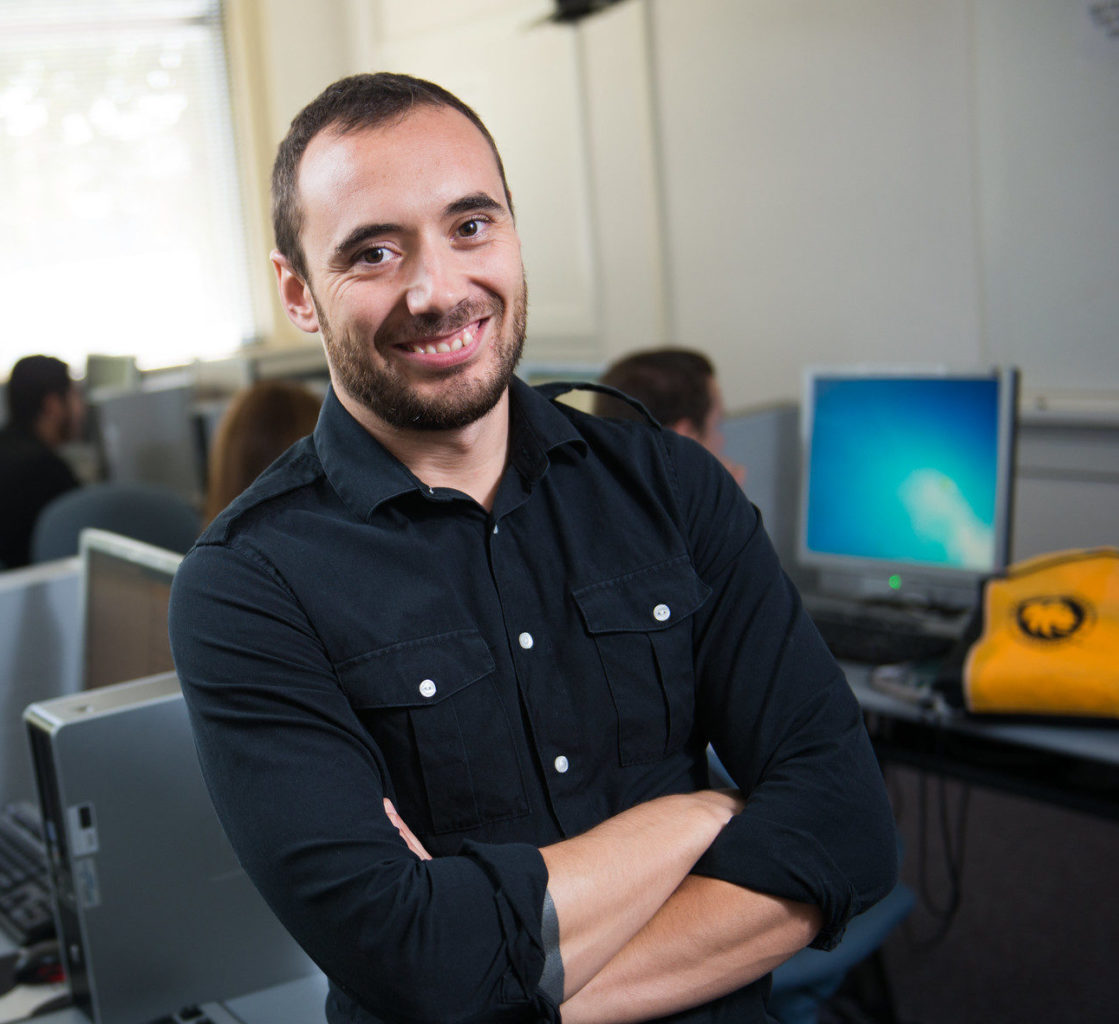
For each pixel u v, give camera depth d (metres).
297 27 5.77
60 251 5.82
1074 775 1.92
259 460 2.38
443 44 5.09
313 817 0.88
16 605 1.94
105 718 1.25
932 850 2.88
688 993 0.94
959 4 3.35
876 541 2.51
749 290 4.11
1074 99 3.15
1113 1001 2.25
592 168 4.54
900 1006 2.31
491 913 0.87
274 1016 1.29
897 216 3.63
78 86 5.74
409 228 0.92
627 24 4.26
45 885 1.62
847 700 1.05
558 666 1.01
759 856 0.94
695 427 2.28
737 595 1.06
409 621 0.96
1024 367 3.40
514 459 1.03
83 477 4.87
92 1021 1.28
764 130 3.94
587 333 4.73
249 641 0.92
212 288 6.09
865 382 2.51
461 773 0.96
